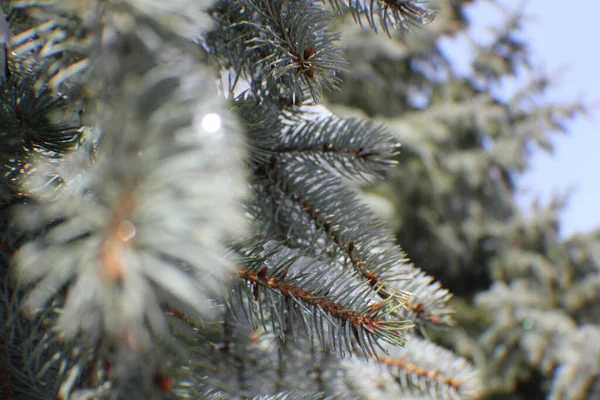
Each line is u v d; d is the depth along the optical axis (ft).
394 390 2.36
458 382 2.39
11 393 1.72
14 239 1.73
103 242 1.09
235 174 1.20
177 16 1.26
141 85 1.12
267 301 1.90
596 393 8.11
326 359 2.27
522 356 9.11
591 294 10.43
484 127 11.76
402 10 2.04
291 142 2.29
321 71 1.98
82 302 1.16
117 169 1.08
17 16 1.78
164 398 1.59
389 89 10.79
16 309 1.70
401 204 10.30
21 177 1.80
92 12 1.29
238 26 2.09
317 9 2.00
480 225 11.30
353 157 2.29
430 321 2.21
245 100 2.00
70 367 1.68
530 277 10.82
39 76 1.75
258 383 2.15
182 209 1.08
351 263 2.12
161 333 1.55
